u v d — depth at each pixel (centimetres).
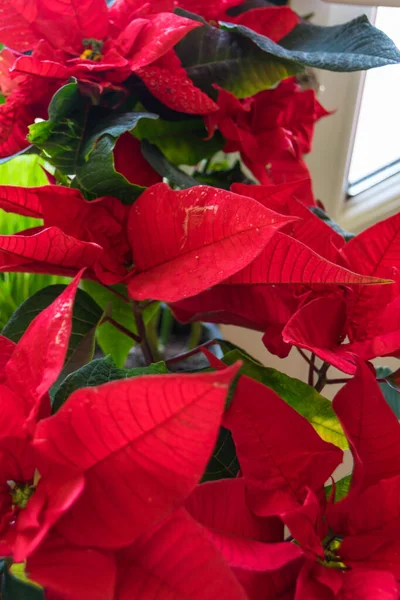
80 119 45
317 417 47
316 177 88
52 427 27
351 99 82
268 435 36
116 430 26
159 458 26
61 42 47
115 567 27
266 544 34
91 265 40
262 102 56
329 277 37
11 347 36
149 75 45
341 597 32
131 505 27
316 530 35
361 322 42
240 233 34
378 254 43
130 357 74
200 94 45
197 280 35
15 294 63
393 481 35
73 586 26
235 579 27
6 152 49
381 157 89
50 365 30
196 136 54
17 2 45
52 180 52
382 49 48
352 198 91
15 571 34
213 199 35
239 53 52
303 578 32
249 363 47
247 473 36
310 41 54
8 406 31
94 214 43
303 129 60
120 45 46
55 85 46
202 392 23
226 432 43
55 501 27
